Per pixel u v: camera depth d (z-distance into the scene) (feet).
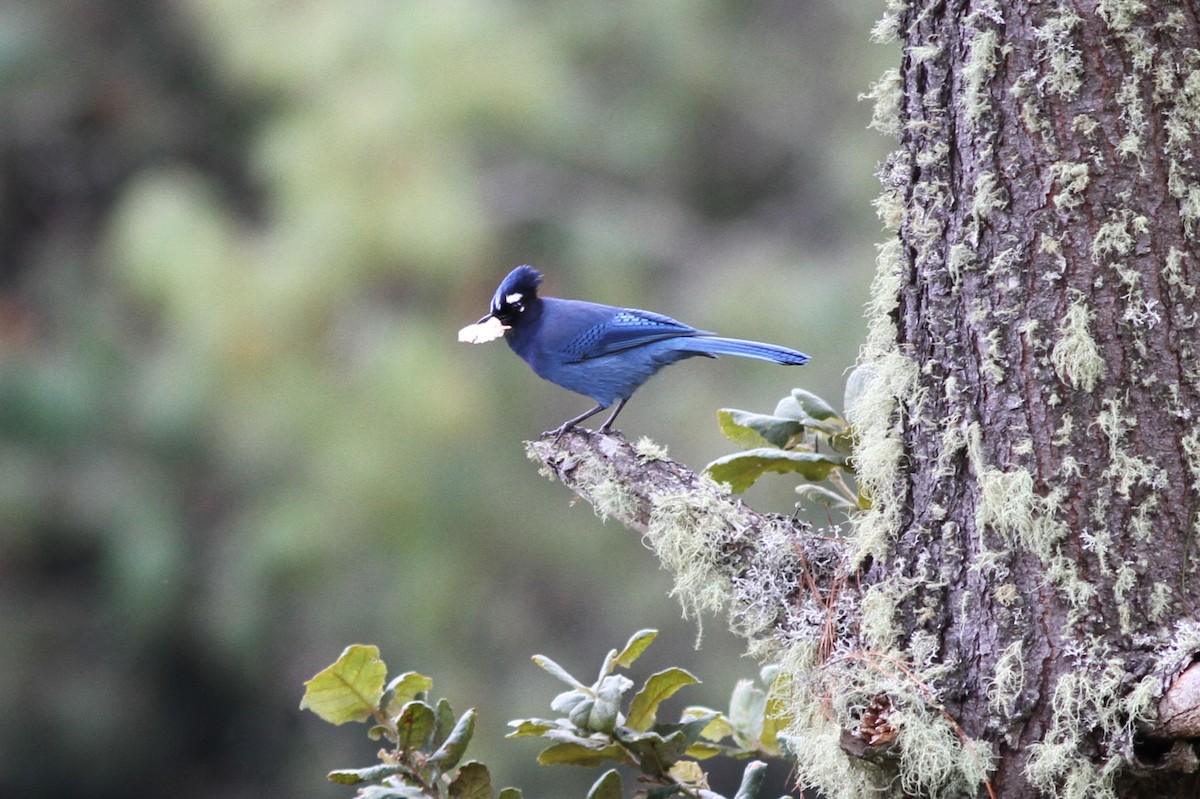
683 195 63.57
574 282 59.00
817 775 15.30
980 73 15.06
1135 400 14.40
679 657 52.16
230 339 48.96
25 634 61.46
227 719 63.62
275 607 53.31
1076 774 13.89
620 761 15.81
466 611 51.24
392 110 49.60
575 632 52.75
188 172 62.75
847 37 64.39
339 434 49.08
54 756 61.72
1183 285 14.46
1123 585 14.14
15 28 64.44
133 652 61.67
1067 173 14.65
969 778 14.32
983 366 14.97
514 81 50.90
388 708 15.81
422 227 48.73
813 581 16.06
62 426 56.90
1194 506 14.24
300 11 51.72
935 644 14.89
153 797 63.10
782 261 58.08
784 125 64.49
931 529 15.20
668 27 63.05
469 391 50.14
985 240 15.06
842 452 17.43
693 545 16.47
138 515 55.77
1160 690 13.53
